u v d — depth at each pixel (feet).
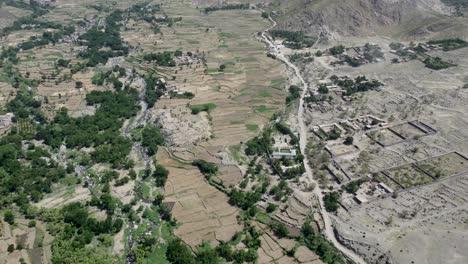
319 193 596.29
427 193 588.91
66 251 485.97
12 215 543.80
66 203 581.53
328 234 530.68
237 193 587.27
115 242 519.19
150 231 537.65
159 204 581.12
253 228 534.37
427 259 487.61
